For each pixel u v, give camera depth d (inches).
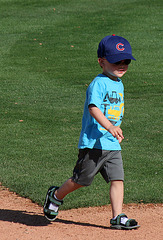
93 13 2920.8
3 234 478.0
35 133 1072.8
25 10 3068.4
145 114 1242.6
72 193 687.1
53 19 2815.0
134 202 650.2
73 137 1039.6
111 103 495.2
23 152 922.1
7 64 1945.1
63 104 1369.3
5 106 1342.3
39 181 742.5
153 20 2699.3
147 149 948.6
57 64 1942.7
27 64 1948.8
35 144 983.0
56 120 1191.6
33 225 521.0
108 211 606.5
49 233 483.5
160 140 1015.6
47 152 922.7
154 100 1401.3
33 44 2294.5
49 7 3129.9
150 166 834.8
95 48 2190.0
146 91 1519.4
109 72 504.1
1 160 867.4
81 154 498.0
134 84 1615.4
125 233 487.5
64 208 617.6
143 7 3031.5
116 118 502.9
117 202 504.4
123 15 2834.6
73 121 1182.9
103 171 508.7
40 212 596.1
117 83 506.0
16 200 659.4
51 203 518.0
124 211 605.0
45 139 1023.0
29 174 783.7
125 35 2409.0
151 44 2245.3
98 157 493.7
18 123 1162.0
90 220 559.5
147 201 653.3
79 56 2063.2
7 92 1521.9
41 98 1444.4
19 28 2625.5
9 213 579.8
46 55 2094.0
